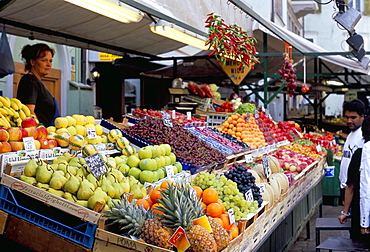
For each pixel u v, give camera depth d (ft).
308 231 25.71
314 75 43.86
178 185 11.61
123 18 18.74
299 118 75.15
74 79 37.65
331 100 134.92
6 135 12.21
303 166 24.89
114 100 43.57
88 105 37.14
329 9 124.16
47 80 34.53
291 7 93.09
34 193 11.10
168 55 40.91
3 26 22.74
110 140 16.60
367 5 123.85
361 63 37.29
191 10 23.61
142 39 30.04
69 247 10.70
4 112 14.24
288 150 30.60
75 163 12.55
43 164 11.84
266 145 28.53
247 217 13.92
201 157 18.60
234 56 23.09
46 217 11.02
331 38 125.18
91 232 10.59
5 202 11.35
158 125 19.01
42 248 10.95
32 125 13.74
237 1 20.81
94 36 27.35
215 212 12.92
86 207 11.40
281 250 19.35
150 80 51.90
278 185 18.70
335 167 35.14
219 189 13.96
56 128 15.24
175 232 10.20
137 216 10.87
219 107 34.27
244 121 27.89
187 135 20.39
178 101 33.86
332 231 27.43
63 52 35.70
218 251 11.50
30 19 22.39
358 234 16.19
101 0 16.31
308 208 25.96
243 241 13.35
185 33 23.38
